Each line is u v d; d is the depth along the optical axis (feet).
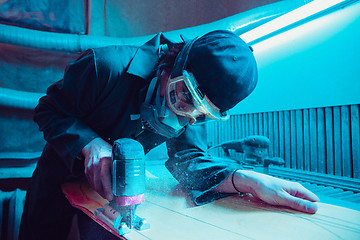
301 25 4.30
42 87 7.23
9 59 6.75
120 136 3.47
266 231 1.88
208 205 2.60
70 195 3.11
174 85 2.43
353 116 3.57
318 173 3.97
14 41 6.38
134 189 1.97
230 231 1.91
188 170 3.23
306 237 1.76
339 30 3.73
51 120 3.03
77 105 3.10
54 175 3.72
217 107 2.44
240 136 5.66
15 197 6.09
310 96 4.17
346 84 3.63
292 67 4.48
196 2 7.66
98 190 2.32
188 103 2.45
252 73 2.39
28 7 6.93
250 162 4.24
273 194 2.46
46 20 7.14
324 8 3.82
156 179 4.02
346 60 3.64
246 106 5.49
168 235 1.84
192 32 6.14
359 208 2.50
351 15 3.57
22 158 6.35
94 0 7.79
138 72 2.89
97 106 3.16
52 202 3.99
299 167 4.37
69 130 2.87
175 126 2.79
